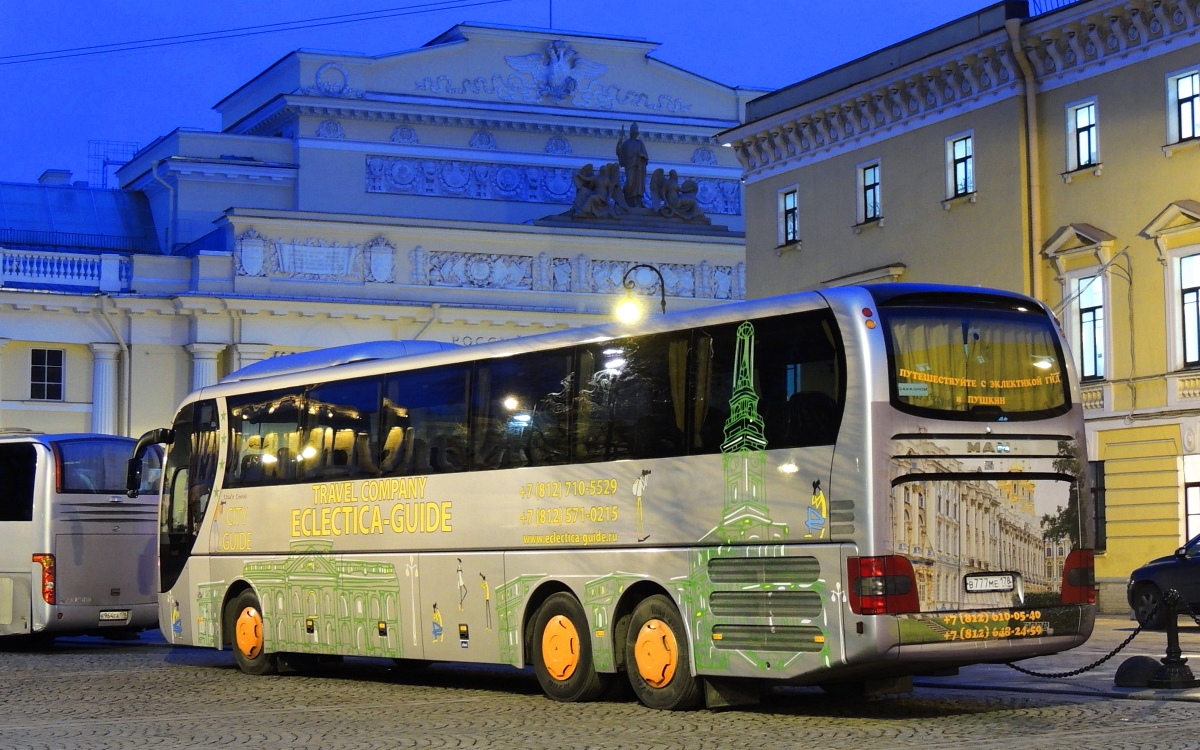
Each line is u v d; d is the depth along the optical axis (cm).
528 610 1802
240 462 2273
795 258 4612
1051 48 3753
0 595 2828
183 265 6550
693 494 1609
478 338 6806
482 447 1875
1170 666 1739
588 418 1744
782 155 4678
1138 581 2917
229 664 2430
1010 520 1524
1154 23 3522
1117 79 3622
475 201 7225
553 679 1759
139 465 2436
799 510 1507
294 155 7094
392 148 7144
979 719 1501
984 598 1500
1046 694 1734
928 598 1467
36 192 7356
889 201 4253
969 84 3988
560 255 6931
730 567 1564
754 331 1573
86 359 6438
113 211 7400
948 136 4059
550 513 1772
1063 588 1552
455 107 7162
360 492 2044
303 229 6606
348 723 1574
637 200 7125
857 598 1451
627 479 1684
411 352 2175
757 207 4775
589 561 1716
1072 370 1592
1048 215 3788
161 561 2397
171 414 6469
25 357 6353
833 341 1498
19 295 6262
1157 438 3503
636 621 1666
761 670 1529
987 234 3922
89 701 1842
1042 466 1548
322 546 2097
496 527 1841
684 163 7500
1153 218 3519
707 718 1561
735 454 1573
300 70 7062
